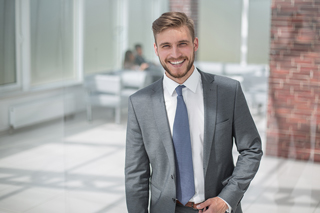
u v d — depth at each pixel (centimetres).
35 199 295
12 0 397
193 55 130
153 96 139
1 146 379
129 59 326
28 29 393
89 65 332
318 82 285
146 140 139
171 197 135
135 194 143
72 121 339
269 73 301
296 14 287
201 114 136
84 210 277
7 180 324
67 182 314
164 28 124
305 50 286
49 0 381
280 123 300
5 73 405
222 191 131
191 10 314
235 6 304
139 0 320
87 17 326
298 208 253
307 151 292
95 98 333
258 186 276
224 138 134
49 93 396
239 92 136
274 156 303
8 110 399
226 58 314
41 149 374
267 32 297
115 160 328
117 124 331
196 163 134
